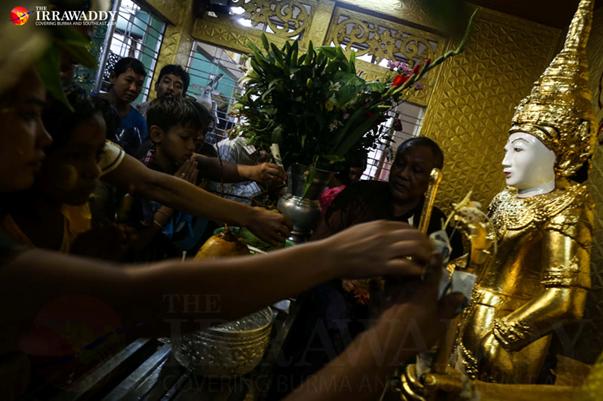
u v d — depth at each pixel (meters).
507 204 1.28
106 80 2.34
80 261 0.33
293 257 0.37
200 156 1.45
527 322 1.06
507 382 1.08
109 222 0.91
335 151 1.46
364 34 2.98
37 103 0.38
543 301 1.07
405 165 1.44
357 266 0.37
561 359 0.86
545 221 1.16
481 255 0.51
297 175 1.48
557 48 2.89
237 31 3.03
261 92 1.50
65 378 0.58
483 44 2.93
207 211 0.91
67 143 0.63
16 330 0.43
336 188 2.02
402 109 3.18
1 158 0.39
